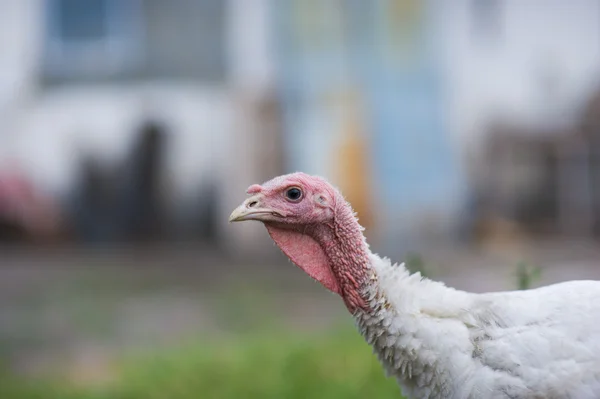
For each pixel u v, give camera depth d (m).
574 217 18.53
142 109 18.27
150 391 7.64
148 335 10.66
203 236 18.22
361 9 17.77
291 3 17.80
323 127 17.88
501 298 3.94
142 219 18.33
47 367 9.17
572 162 18.62
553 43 18.58
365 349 8.02
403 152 17.98
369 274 4.05
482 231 18.16
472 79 18.31
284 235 4.24
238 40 17.95
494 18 18.36
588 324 3.73
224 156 18.05
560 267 14.79
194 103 18.12
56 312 12.12
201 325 11.14
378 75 17.89
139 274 15.20
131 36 18.27
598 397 3.63
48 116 18.39
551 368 3.69
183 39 18.12
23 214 18.25
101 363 9.26
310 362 7.84
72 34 18.39
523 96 18.58
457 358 3.81
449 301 3.93
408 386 4.03
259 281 14.41
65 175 18.44
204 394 7.37
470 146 18.36
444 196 18.11
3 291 13.69
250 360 8.35
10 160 18.36
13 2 18.28
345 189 17.83
